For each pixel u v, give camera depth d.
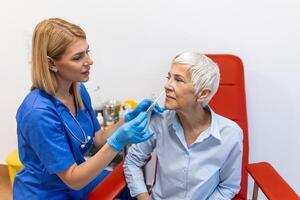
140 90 2.05
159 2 1.82
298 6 1.67
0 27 2.10
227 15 1.76
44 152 1.25
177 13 1.82
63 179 1.28
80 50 1.24
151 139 1.41
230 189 1.39
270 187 1.26
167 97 1.23
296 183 2.05
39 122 1.23
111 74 2.05
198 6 1.78
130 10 1.88
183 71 1.18
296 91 1.83
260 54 1.79
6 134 2.42
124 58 2.00
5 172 2.47
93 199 1.28
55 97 1.35
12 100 2.30
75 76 1.29
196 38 1.84
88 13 1.95
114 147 1.22
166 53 1.92
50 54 1.23
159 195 1.43
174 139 1.36
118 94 2.10
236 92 1.63
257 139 1.99
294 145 1.96
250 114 1.94
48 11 2.00
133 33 1.92
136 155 1.42
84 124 1.51
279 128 1.93
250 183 2.11
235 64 1.63
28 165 1.41
